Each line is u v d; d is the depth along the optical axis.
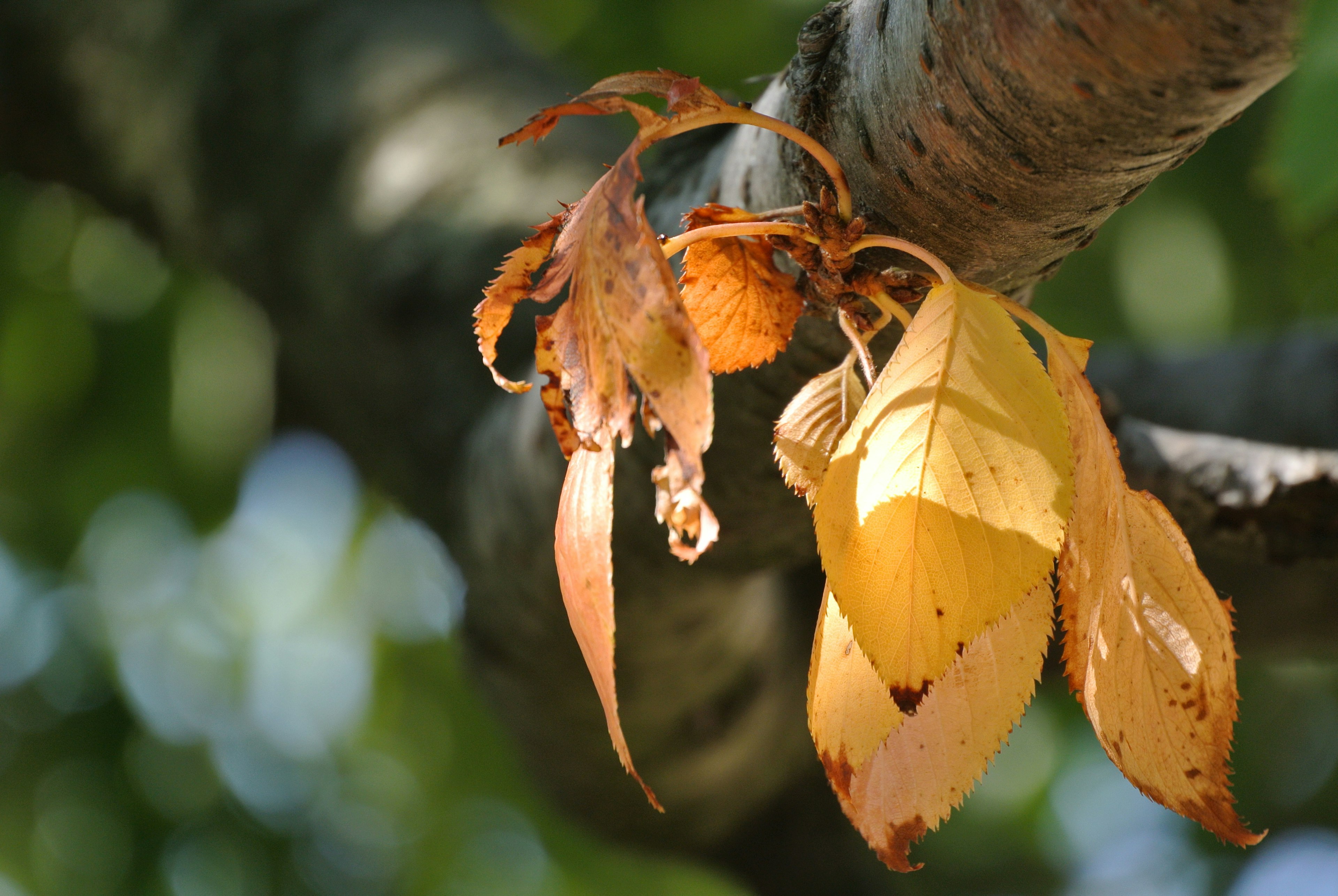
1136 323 2.32
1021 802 3.69
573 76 2.28
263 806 3.15
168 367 2.84
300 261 2.08
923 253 0.91
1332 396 1.60
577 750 1.85
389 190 1.97
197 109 2.29
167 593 3.16
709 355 0.93
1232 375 1.69
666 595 1.38
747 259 0.93
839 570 0.88
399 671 3.29
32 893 2.93
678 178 1.14
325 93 2.17
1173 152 0.90
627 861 3.17
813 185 0.95
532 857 3.21
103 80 2.44
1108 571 0.91
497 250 1.82
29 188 2.71
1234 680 0.91
